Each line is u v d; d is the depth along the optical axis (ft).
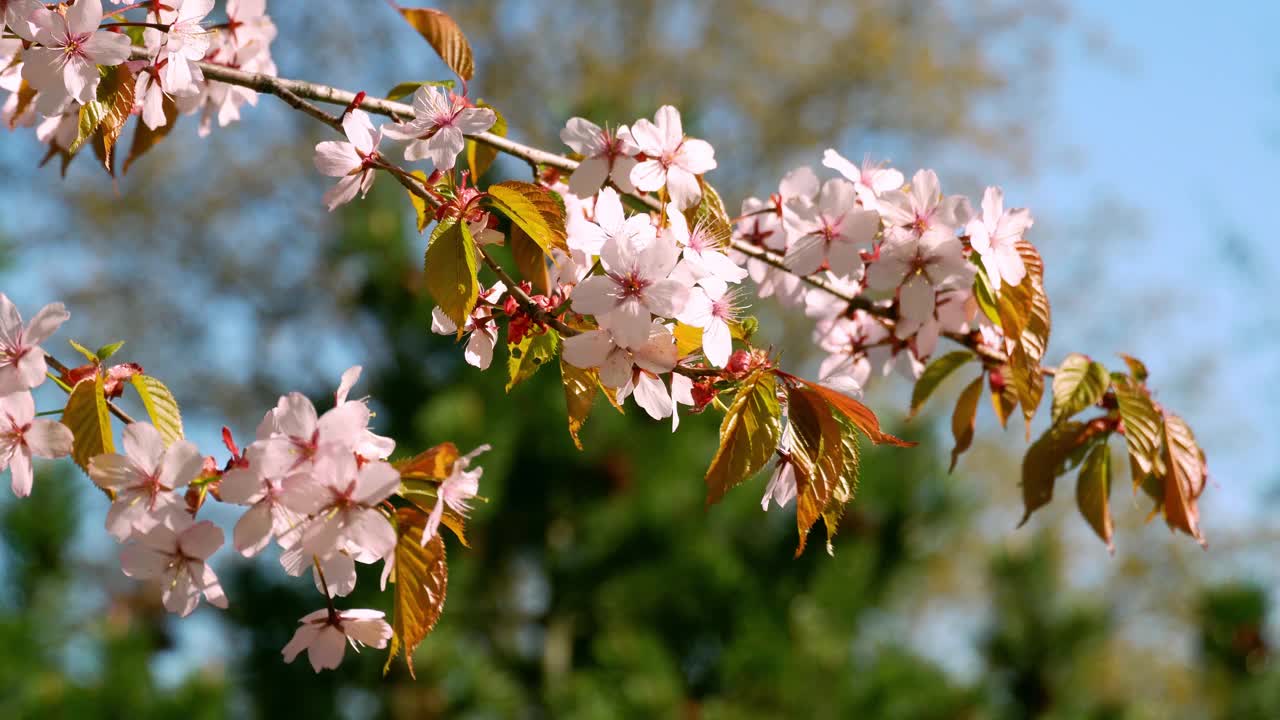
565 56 44.11
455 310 5.24
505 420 17.49
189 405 41.19
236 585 18.48
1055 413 6.72
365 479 4.51
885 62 44.11
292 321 40.50
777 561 17.60
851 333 7.55
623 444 18.12
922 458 18.26
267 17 7.35
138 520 4.60
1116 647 38.37
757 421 5.09
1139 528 44.52
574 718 16.60
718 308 5.32
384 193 19.89
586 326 5.49
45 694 14.01
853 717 16.02
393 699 17.90
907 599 19.81
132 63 5.69
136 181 38.81
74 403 4.86
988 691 16.99
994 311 6.26
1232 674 17.79
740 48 44.75
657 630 17.71
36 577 14.90
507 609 19.35
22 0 5.19
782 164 45.96
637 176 5.76
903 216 6.13
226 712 15.65
